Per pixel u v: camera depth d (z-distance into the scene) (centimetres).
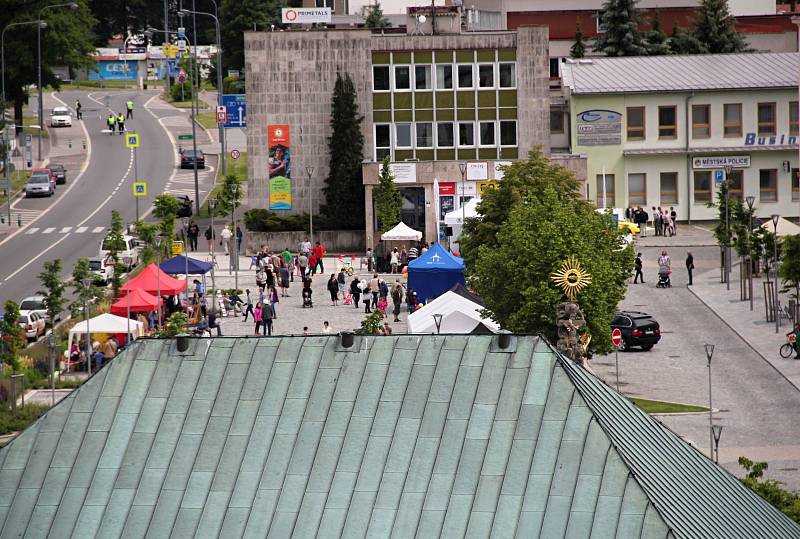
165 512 7569
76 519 7625
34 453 7881
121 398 8006
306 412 7769
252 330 19638
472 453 7406
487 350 7775
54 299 19162
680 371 17250
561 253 15625
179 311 19812
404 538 7212
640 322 18325
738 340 18712
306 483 7525
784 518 8300
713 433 13362
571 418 7412
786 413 15262
